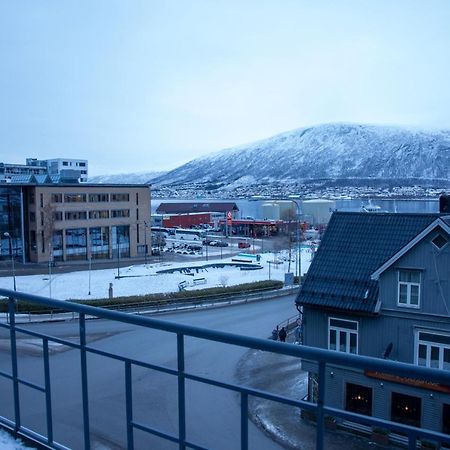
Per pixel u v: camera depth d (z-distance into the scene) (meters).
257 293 33.78
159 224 107.56
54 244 57.66
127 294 36.09
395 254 12.68
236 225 95.62
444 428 11.47
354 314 13.45
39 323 24.33
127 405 3.34
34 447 3.86
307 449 9.94
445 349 12.40
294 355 2.39
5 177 101.50
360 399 12.66
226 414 11.78
